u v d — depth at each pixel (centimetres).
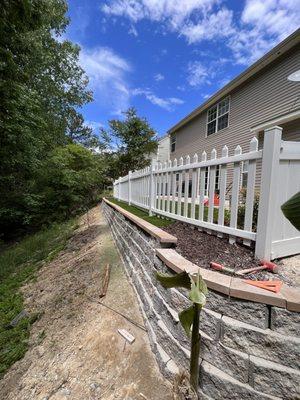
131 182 650
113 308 269
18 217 927
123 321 245
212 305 144
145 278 254
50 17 1089
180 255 203
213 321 142
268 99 736
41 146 859
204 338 145
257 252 189
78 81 1644
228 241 233
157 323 197
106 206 810
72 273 411
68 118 1727
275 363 123
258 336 127
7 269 546
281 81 687
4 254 681
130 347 210
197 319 113
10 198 917
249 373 127
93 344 228
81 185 1082
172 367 165
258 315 128
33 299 373
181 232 279
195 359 123
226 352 135
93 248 494
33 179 959
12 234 964
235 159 218
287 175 190
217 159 242
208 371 138
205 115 1133
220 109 1010
